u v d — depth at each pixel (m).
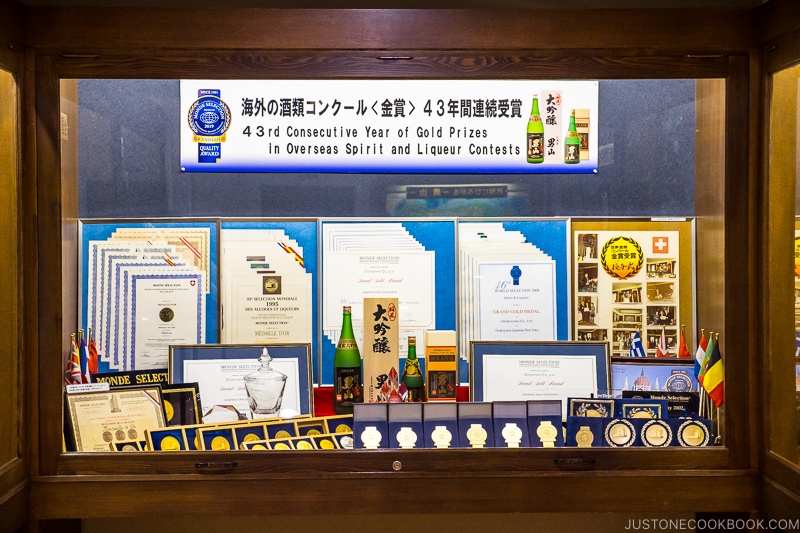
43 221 1.99
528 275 2.38
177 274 2.33
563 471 2.02
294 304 2.36
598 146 2.36
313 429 2.14
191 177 2.33
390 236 2.37
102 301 2.26
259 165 2.33
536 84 2.32
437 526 2.48
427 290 2.37
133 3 2.25
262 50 2.00
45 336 1.99
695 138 2.24
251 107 2.32
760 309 2.00
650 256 2.35
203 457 2.00
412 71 2.01
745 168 2.01
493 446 2.06
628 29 2.00
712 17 2.00
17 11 1.91
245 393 2.27
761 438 2.01
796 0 1.81
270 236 2.36
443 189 2.37
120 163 2.29
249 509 2.00
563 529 2.49
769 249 1.96
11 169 1.95
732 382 2.02
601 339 2.37
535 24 2.00
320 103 2.33
